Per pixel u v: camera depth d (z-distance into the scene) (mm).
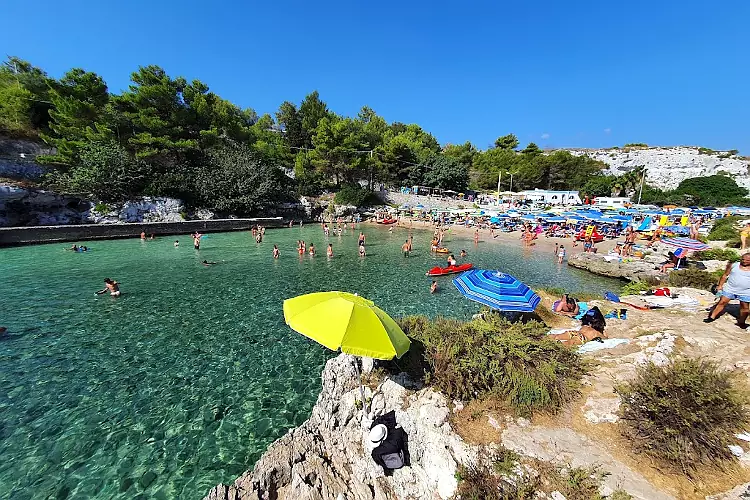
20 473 6625
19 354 11133
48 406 8594
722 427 4898
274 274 22172
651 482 4555
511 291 9945
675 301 12711
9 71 49000
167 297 16953
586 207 57156
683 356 7176
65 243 31375
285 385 9734
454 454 5371
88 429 7840
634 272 21031
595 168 95500
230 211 48688
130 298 16688
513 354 6871
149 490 6375
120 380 9805
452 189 82625
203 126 52062
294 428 7562
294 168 67500
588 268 23969
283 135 80188
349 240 38031
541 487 4633
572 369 6875
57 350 11453
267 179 52625
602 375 6902
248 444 7555
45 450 7199
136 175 41531
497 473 4898
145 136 42844
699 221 41281
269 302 16484
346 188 64438
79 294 17109
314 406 8344
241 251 29969
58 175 36781
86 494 6238
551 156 95688
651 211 50000
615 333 9336
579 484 4562
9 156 37500
